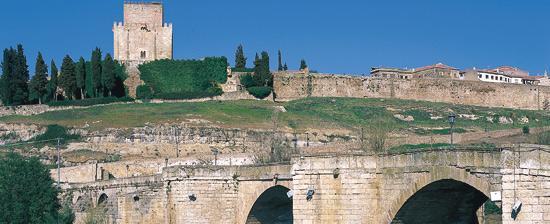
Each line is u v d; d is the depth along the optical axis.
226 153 167.25
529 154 63.09
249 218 103.81
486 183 66.94
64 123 199.75
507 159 64.25
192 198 107.06
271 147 150.62
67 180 164.25
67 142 189.75
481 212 83.12
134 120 199.88
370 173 78.50
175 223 108.44
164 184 109.62
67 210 129.00
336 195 80.25
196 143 188.88
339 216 80.06
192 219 107.00
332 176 80.56
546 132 142.62
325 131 196.38
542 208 62.19
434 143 146.62
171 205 109.12
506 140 140.88
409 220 77.94
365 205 78.88
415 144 144.25
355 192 79.31
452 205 76.94
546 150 62.12
